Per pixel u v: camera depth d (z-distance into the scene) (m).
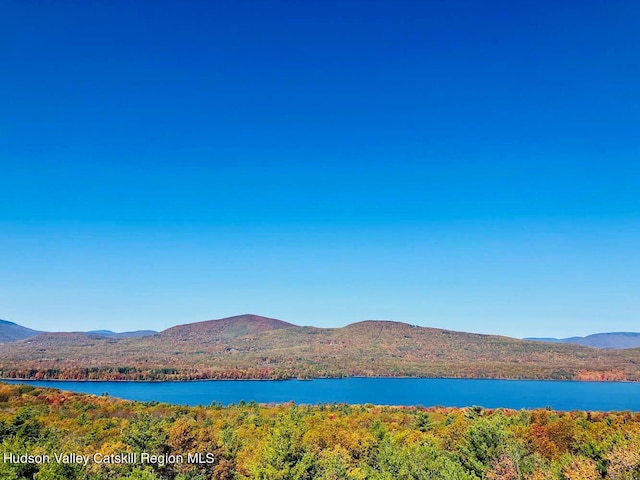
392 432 86.19
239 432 83.81
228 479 46.78
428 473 52.41
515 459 52.72
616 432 59.38
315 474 48.19
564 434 66.56
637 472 44.62
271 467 46.09
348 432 74.81
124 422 88.25
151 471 40.44
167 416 111.69
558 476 49.41
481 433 60.41
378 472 54.41
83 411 108.19
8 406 107.69
